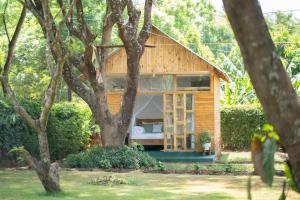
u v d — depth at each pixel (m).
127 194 12.52
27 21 27.84
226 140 27.02
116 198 11.84
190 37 39.34
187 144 22.73
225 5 3.63
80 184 14.49
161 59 22.91
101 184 14.51
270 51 3.57
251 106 26.69
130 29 18.41
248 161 21.25
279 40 29.25
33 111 20.05
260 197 11.96
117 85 23.31
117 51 22.94
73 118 21.66
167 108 22.97
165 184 14.58
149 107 25.47
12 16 21.59
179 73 22.75
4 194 12.39
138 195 12.38
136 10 18.58
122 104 19.48
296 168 3.63
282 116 3.57
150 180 15.52
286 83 3.58
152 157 20.77
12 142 19.47
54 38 11.76
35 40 28.20
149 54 22.98
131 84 19.20
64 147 21.56
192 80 22.97
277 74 3.56
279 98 3.55
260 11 3.60
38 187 13.70
